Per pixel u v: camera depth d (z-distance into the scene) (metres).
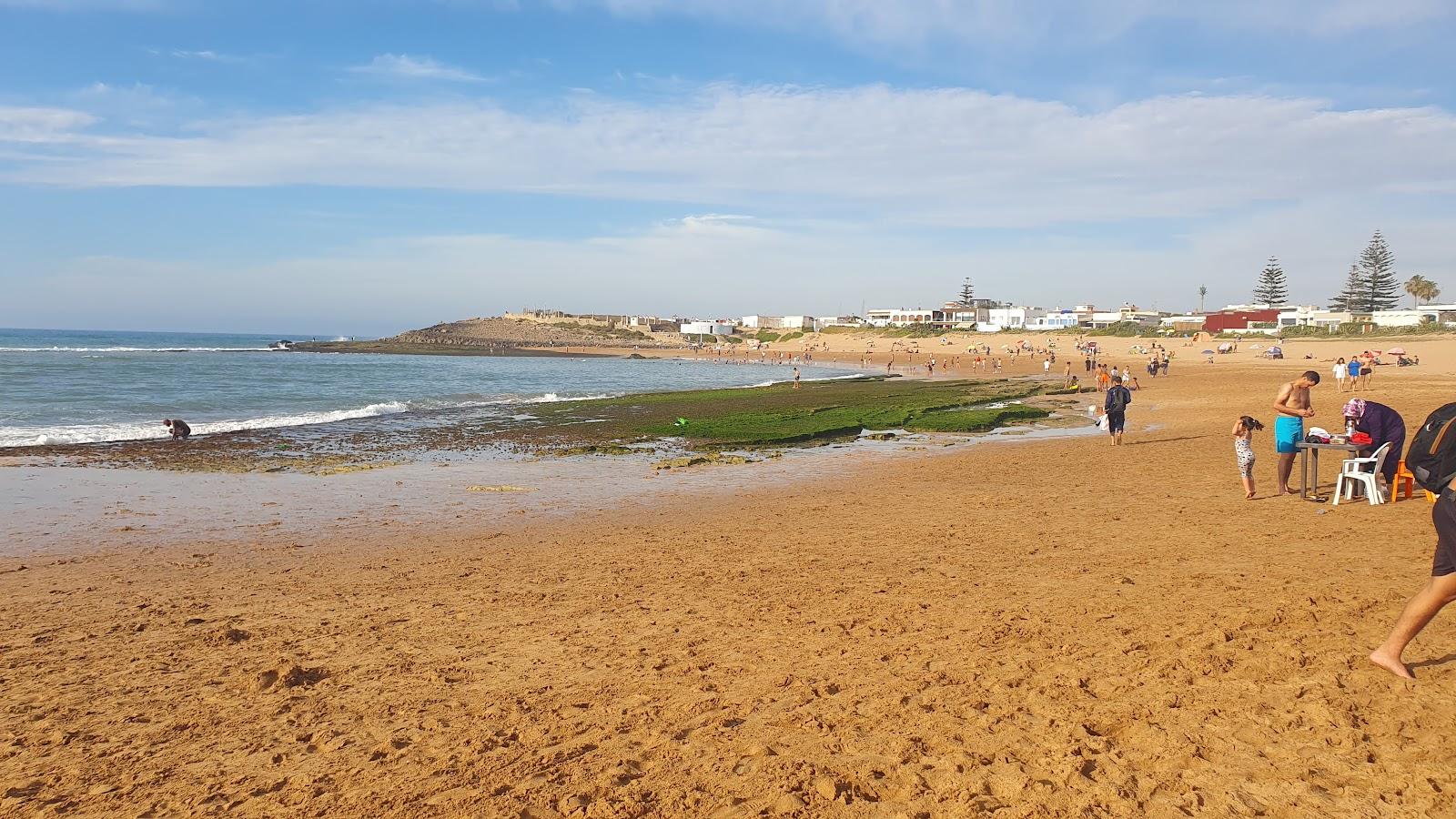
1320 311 113.62
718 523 11.86
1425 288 119.56
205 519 12.80
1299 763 3.99
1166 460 16.72
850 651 5.97
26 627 7.34
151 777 4.41
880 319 184.00
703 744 4.55
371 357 120.88
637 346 186.38
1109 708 4.72
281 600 8.17
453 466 19.03
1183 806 3.69
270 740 4.85
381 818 3.91
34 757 4.69
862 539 10.23
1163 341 104.62
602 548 10.36
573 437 25.64
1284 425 11.64
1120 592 7.12
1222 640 5.68
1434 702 4.52
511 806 3.98
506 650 6.39
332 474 17.67
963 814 3.73
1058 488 13.84
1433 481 4.73
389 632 6.96
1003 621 6.46
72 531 11.99
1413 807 3.57
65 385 46.78
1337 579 7.08
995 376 68.56
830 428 26.09
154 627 7.29
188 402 38.94
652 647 6.30
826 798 3.93
